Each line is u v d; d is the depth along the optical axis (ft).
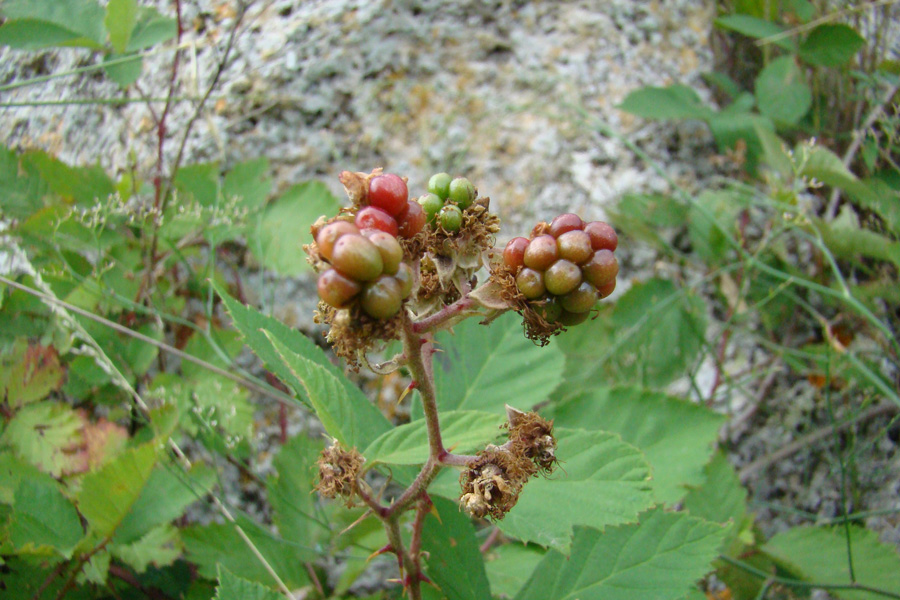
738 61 0.98
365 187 0.36
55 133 0.90
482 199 0.41
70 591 0.58
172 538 0.57
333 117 0.84
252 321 0.51
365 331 0.34
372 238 0.33
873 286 0.83
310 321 0.78
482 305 0.38
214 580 0.61
